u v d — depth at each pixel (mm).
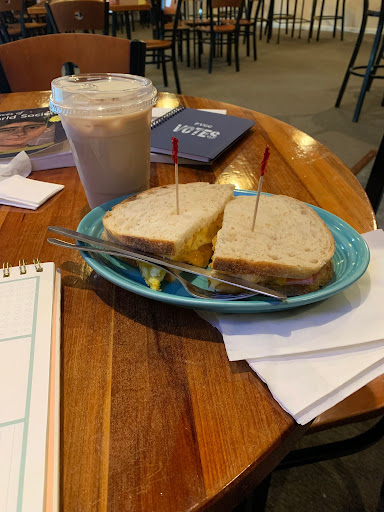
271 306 444
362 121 3332
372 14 3082
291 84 4371
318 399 379
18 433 332
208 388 411
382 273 537
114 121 609
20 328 436
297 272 481
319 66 5156
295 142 1008
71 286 552
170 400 398
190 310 509
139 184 725
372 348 434
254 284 469
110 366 434
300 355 427
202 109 1212
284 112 3561
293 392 384
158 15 4316
